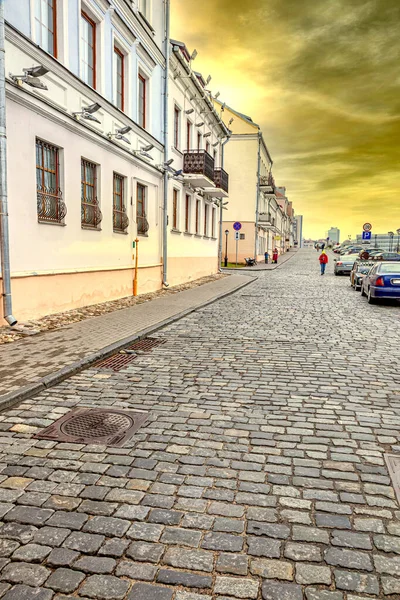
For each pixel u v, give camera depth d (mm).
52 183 10211
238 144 44219
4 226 8211
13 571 2424
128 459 3707
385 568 2467
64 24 10125
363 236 41375
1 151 8055
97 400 5172
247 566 2473
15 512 2951
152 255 16656
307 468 3580
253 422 4531
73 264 10969
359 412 4840
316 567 2469
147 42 15289
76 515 2924
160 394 5398
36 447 3924
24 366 6254
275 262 47812
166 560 2512
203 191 24188
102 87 12109
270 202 58188
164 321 10328
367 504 3082
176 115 19766
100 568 2447
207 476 3438
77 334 8453
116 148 12977
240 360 7113
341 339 8883
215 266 29359
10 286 8500
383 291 14523
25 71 8539
